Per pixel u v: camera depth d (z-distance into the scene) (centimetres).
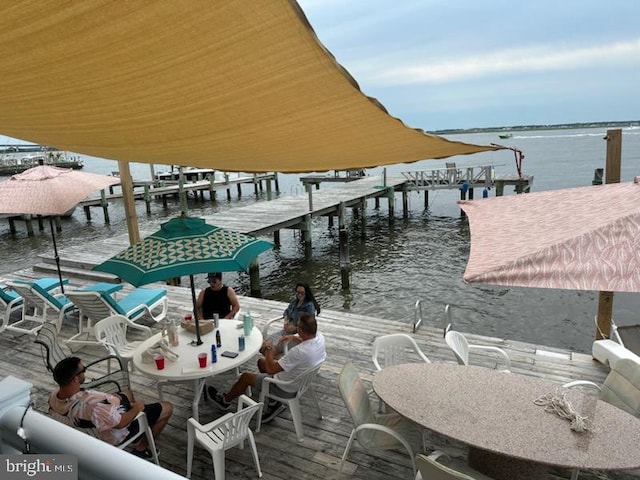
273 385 375
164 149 164
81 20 86
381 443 310
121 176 835
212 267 332
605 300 503
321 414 405
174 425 398
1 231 2234
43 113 128
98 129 140
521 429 254
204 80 107
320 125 133
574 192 372
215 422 305
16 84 109
